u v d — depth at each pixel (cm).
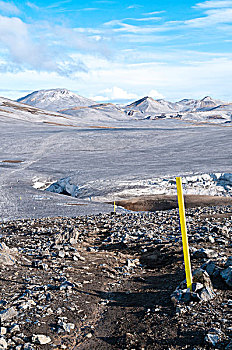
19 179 6019
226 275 566
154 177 5938
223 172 6078
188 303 489
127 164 7512
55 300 560
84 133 12056
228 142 9912
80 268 784
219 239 914
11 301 550
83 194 5353
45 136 11350
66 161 8056
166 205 3866
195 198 3947
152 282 657
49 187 6047
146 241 1023
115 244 1052
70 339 429
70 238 1095
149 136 11756
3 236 1309
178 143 10375
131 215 1856
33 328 455
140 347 391
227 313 440
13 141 10581
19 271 737
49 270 759
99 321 482
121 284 663
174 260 784
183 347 374
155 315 473
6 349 398
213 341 370
